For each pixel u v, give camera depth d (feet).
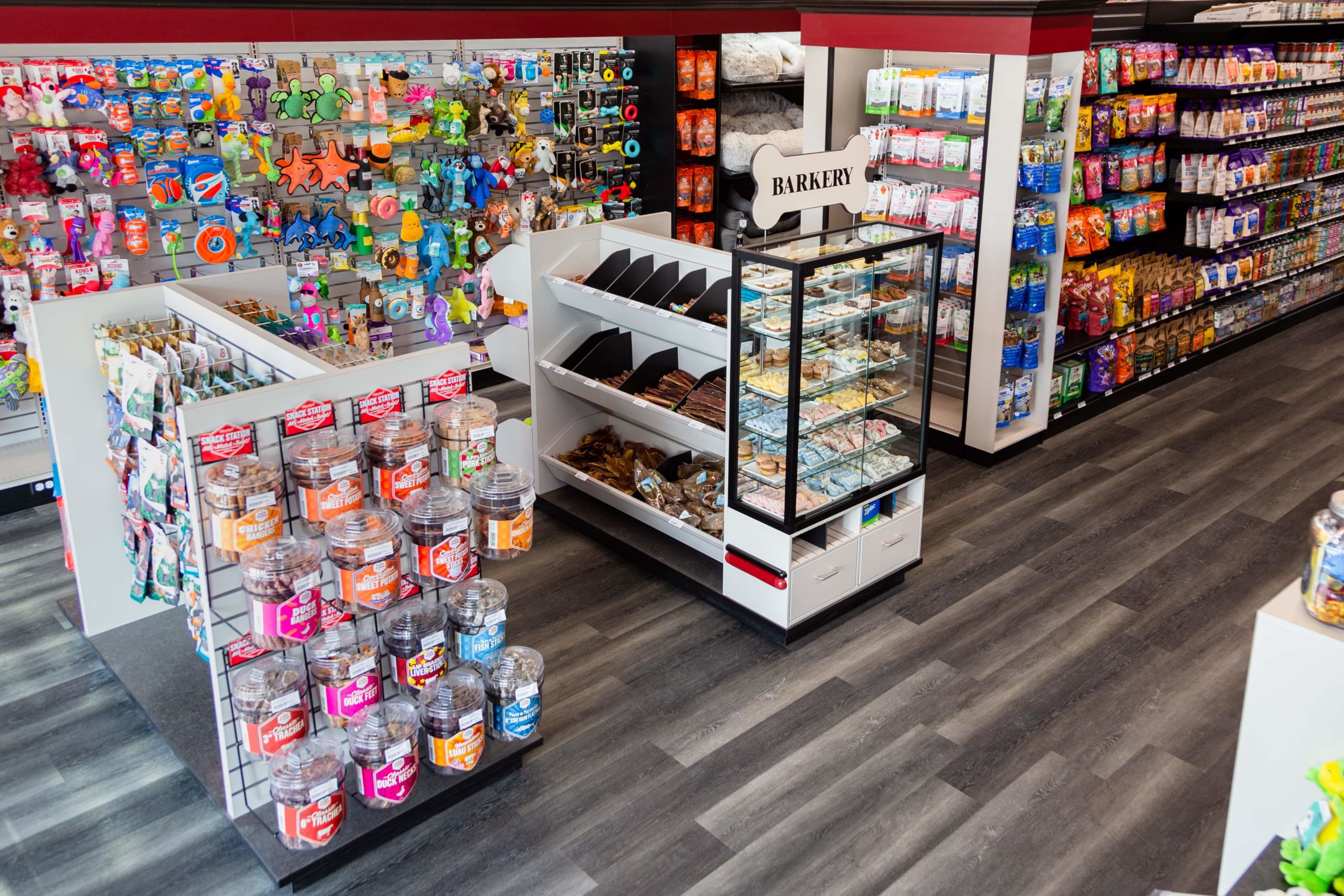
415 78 21.25
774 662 14.30
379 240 20.67
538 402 18.15
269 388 10.05
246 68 18.40
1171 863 10.77
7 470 18.16
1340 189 28.84
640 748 12.59
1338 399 23.71
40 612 15.35
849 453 14.37
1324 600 7.64
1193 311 25.12
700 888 10.49
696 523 16.17
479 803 11.68
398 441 10.50
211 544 9.94
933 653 14.48
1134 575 16.44
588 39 24.54
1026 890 10.44
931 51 18.45
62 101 16.34
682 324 15.38
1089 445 21.43
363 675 10.59
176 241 17.94
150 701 12.75
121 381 12.16
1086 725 12.96
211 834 11.25
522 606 15.72
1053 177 19.11
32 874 10.65
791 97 29.91
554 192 23.68
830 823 11.35
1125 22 24.40
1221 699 13.44
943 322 20.47
